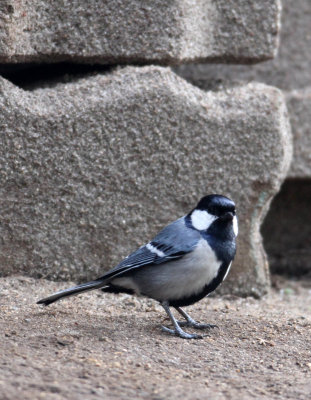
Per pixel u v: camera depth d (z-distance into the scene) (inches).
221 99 455.5
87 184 432.8
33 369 287.4
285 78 610.9
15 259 433.1
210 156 447.5
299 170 583.2
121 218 441.1
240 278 474.3
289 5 604.1
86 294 432.8
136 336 352.5
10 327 348.8
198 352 336.8
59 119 421.1
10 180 421.7
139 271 363.6
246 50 471.2
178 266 352.2
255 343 356.2
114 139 430.9
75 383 276.4
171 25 431.8
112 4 425.4
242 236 468.8
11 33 394.9
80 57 428.8
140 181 440.1
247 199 459.8
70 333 345.7
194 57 455.2
